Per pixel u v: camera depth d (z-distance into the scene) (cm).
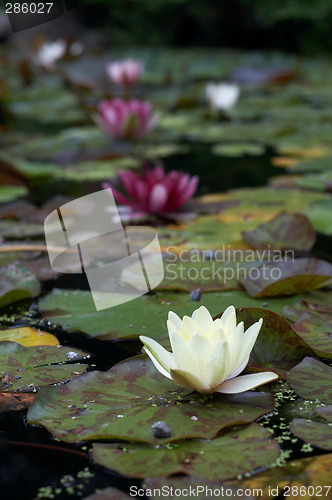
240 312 155
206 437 142
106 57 671
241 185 266
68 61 637
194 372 147
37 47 648
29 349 159
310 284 171
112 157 328
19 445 143
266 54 784
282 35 842
